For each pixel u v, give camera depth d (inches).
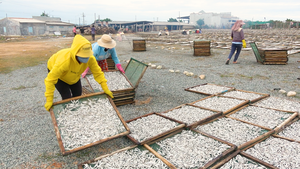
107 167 107.8
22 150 132.0
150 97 224.8
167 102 208.8
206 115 161.9
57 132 117.7
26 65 389.1
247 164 107.9
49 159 123.1
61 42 877.2
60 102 135.3
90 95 146.7
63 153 106.9
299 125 147.3
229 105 181.3
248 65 363.6
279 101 189.8
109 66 312.3
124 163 110.8
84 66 134.3
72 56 116.1
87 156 124.6
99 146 133.4
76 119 130.7
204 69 346.0
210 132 140.7
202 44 476.1
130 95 200.5
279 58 354.6
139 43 587.8
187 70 343.6
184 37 1127.0
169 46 708.7
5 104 207.3
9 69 356.5
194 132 140.7
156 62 421.4
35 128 159.9
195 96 223.3
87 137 120.6
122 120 135.1
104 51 206.7
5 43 845.2
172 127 143.0
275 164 107.7
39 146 136.3
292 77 277.9
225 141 124.6
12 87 261.4
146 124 150.9
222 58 444.1
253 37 946.1
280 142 126.6
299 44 609.0
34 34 1852.9
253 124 146.3
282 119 152.8
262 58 365.4
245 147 122.6
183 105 188.9
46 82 121.3
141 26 2773.1
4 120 173.5
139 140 130.6
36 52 553.0
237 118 160.9
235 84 258.7
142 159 113.5
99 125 130.0
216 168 104.9
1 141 142.3
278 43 658.8
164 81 284.2
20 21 1771.7
